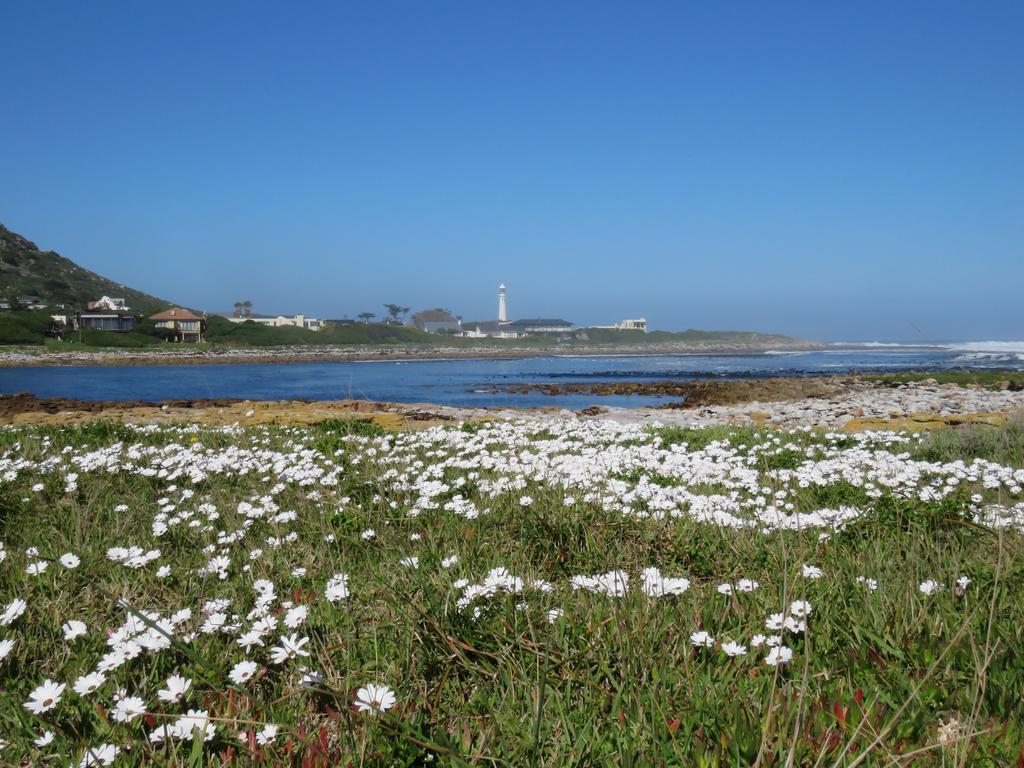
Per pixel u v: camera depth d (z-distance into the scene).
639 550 4.93
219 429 12.55
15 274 173.12
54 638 3.66
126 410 22.56
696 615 3.54
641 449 9.72
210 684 3.11
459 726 2.82
